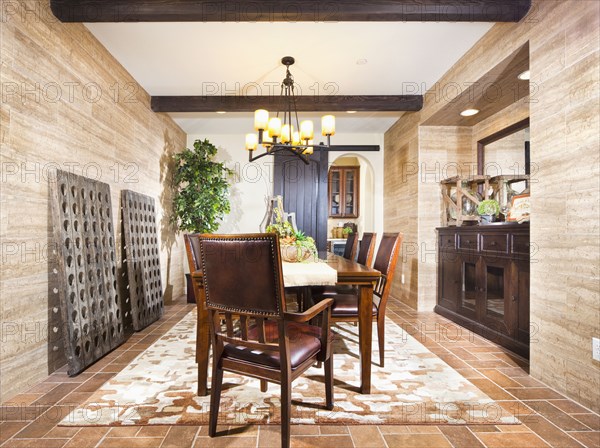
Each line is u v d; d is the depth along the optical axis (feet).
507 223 9.07
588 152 6.01
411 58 10.35
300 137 10.21
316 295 8.46
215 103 13.16
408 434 5.20
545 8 6.99
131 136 11.53
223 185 15.42
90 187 8.61
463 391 6.57
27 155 6.71
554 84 6.77
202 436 5.11
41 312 7.09
